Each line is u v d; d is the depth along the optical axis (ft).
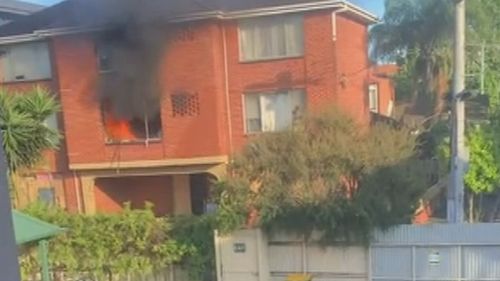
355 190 37.68
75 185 59.72
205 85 53.42
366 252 37.32
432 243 36.27
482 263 35.50
